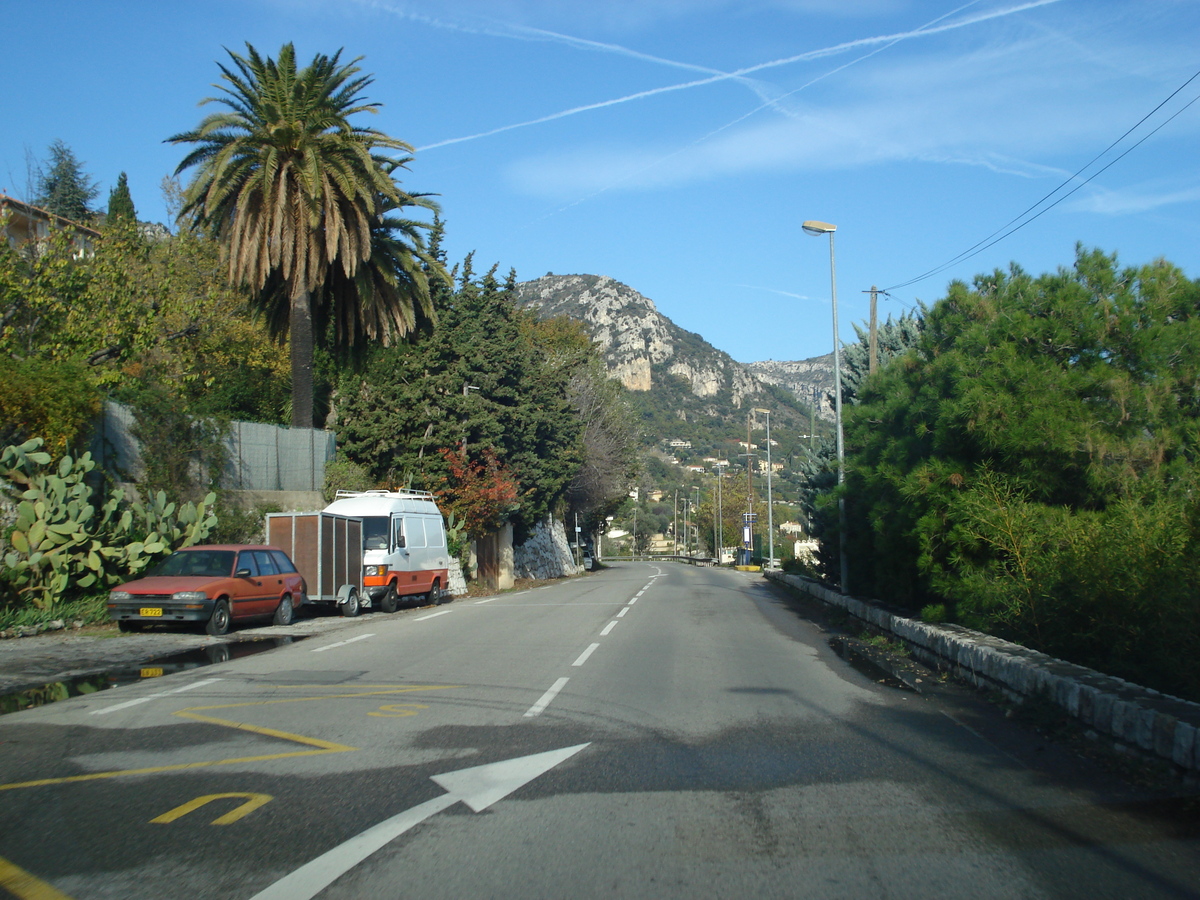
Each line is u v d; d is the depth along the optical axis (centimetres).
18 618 1527
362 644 1494
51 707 926
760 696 1023
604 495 5438
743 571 5944
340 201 2547
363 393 3078
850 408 1742
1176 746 636
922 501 1332
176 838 523
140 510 1814
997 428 1221
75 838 522
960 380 1265
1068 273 1339
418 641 1537
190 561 1672
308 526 2012
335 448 2870
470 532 3259
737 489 10000
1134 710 694
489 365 3525
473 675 1160
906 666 1279
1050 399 1213
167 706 932
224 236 2500
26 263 2277
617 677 1154
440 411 3123
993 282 1436
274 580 1761
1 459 1598
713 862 495
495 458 3312
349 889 451
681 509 14975
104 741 771
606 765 703
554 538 5309
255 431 2444
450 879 466
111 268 2378
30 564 1573
